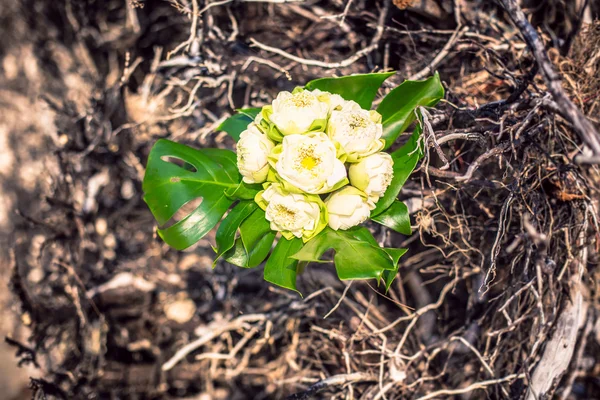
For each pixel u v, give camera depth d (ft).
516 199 4.14
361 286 5.27
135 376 5.77
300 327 5.38
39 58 6.93
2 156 6.91
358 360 4.80
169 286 5.98
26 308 5.50
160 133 5.80
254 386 6.05
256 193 3.66
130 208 5.98
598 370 4.88
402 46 4.76
